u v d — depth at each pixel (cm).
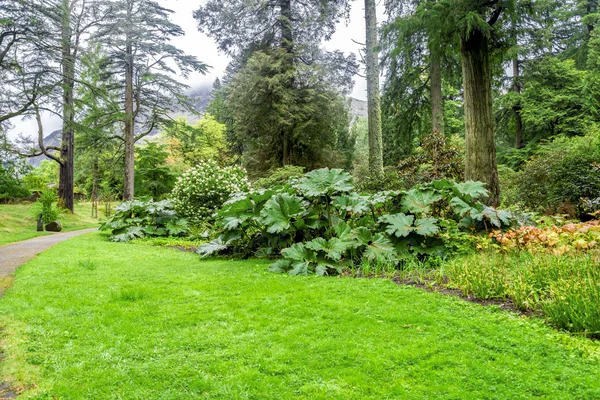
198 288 407
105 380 211
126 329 287
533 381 195
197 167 1145
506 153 2020
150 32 2038
